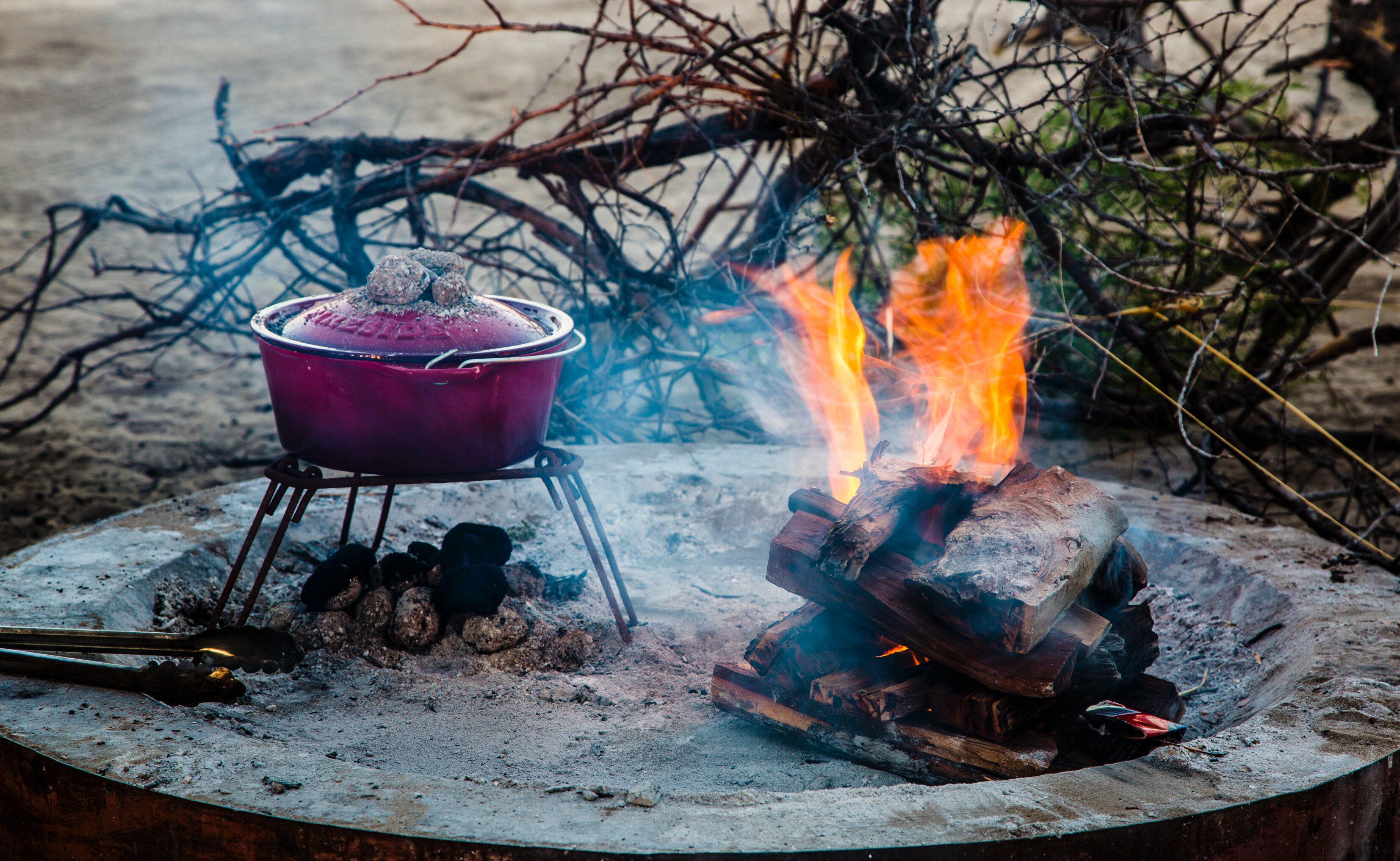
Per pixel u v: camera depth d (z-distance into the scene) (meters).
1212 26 6.73
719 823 1.67
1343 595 2.53
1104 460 5.05
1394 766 1.90
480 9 16.61
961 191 4.93
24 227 8.34
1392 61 4.41
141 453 5.18
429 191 4.11
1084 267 3.94
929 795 1.76
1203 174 3.69
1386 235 4.12
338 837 1.64
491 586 2.58
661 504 3.36
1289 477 4.88
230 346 6.73
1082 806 1.73
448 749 2.20
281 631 2.56
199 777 1.77
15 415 5.62
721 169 8.98
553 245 4.34
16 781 1.85
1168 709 2.24
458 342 2.30
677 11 3.74
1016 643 1.96
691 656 2.67
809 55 4.26
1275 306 4.34
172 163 9.89
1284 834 1.77
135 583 2.52
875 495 2.16
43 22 16.52
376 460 2.33
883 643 2.27
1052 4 3.62
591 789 1.77
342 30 15.85
